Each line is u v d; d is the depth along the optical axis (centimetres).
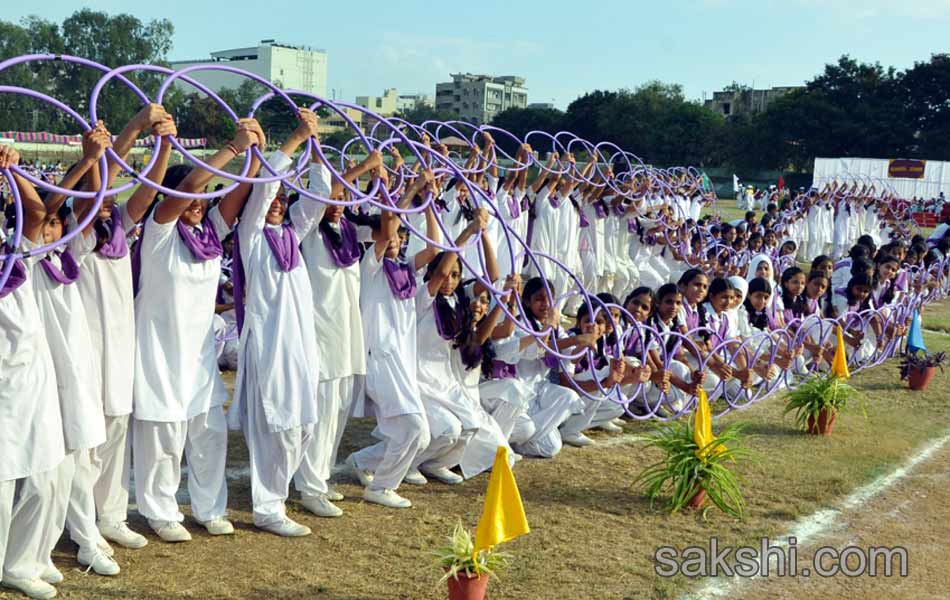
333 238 613
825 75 6769
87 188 500
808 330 1117
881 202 2761
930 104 6481
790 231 2488
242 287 593
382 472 652
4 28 7269
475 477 732
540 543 596
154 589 510
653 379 845
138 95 509
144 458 558
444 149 1028
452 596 491
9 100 6300
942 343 1408
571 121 7438
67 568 531
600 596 524
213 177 530
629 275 1559
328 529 608
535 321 766
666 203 1652
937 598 544
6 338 460
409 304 656
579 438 827
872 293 1253
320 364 615
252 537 588
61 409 498
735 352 917
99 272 519
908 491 731
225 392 589
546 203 1367
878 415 972
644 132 7106
